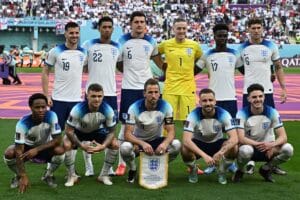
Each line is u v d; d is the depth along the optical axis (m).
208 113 7.99
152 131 8.17
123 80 9.30
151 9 53.03
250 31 9.33
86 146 7.86
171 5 53.34
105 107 8.06
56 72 9.02
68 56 8.95
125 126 8.34
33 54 43.91
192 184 8.04
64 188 7.72
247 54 9.31
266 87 9.32
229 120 8.02
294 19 51.94
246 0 54.28
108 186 7.88
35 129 7.66
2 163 9.30
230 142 7.87
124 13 52.00
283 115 16.27
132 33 9.32
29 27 49.38
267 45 9.34
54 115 7.76
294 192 7.53
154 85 7.89
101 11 51.59
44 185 7.88
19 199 7.09
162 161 7.86
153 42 9.41
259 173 8.62
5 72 27.03
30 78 31.88
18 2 50.59
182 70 9.34
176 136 12.08
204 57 9.42
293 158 9.90
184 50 9.32
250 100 8.16
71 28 8.90
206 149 8.27
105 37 9.08
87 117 8.01
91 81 9.08
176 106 9.39
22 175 7.59
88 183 8.08
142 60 9.22
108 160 8.07
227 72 9.24
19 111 16.91
